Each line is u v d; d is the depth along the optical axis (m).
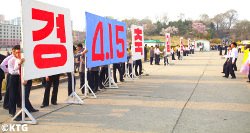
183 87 12.53
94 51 10.37
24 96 6.94
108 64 11.79
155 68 23.05
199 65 26.23
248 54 15.43
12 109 7.44
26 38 6.88
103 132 6.07
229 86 12.88
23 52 6.79
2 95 10.47
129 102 9.22
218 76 16.98
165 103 9.05
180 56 35.84
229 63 16.06
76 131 6.14
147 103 9.06
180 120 7.02
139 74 17.33
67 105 8.80
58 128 6.37
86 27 9.81
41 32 7.45
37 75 7.27
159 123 6.75
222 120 7.03
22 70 6.87
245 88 12.30
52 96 8.85
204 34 115.88
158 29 115.38
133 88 12.23
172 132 6.07
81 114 7.65
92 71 11.00
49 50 7.82
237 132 6.07
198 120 7.02
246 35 113.81
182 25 119.25
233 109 8.22
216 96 10.30
